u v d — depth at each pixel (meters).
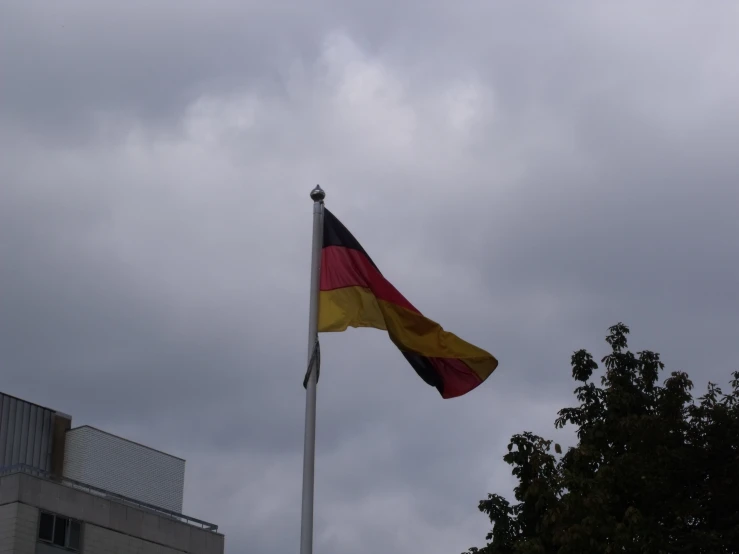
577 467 31.39
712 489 30.16
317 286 22.00
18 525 48.56
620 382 32.16
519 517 31.83
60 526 50.53
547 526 30.17
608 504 29.84
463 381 22.70
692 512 29.92
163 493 59.62
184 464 61.25
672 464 30.36
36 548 49.03
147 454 59.78
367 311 22.25
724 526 30.12
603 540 29.17
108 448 58.00
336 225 22.86
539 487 30.50
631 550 28.92
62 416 57.91
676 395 31.14
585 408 32.47
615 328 33.16
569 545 28.89
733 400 31.61
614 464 30.44
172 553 55.22
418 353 22.59
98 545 51.78
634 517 28.94
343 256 22.58
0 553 48.12
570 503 29.59
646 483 30.14
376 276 22.58
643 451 30.52
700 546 29.06
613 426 31.52
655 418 30.34
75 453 56.94
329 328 21.88
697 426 31.16
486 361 22.69
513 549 30.44
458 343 22.67
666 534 29.53
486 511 31.92
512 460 32.19
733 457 30.45
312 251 22.27
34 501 49.84
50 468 56.09
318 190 22.73
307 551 19.56
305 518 19.80
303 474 20.19
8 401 55.69
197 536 56.97
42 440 56.44
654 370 32.50
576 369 32.91
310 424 20.69
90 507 52.25
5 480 49.81
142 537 54.12
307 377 21.14
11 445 54.75
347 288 22.31
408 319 22.50
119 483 57.66
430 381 22.69
